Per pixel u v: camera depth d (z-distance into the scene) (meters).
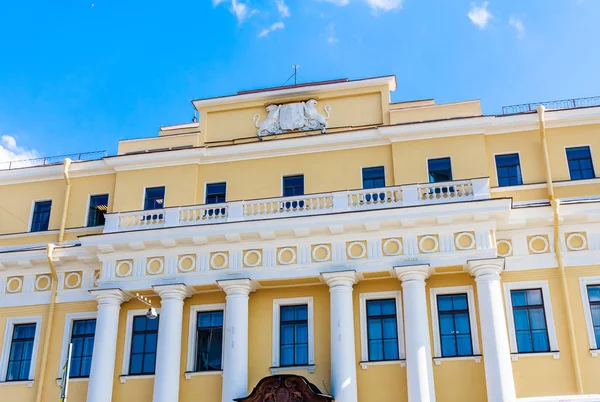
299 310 27.41
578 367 24.58
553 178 27.42
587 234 26.19
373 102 29.98
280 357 26.80
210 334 27.70
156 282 27.38
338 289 25.91
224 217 27.88
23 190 32.09
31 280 29.84
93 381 26.55
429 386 24.33
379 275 26.38
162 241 27.44
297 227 26.50
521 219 26.14
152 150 31.16
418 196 26.45
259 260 26.98
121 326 28.16
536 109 27.94
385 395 25.27
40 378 28.05
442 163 28.02
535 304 25.91
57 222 31.05
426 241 25.92
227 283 26.62
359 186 28.39
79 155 32.19
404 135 28.44
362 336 26.25
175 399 26.09
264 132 30.33
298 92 30.52
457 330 25.92
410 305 25.19
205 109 31.50
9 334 29.33
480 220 25.64
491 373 23.97
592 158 27.53
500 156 28.12
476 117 27.89
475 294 26.05
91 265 29.39
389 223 26.02
